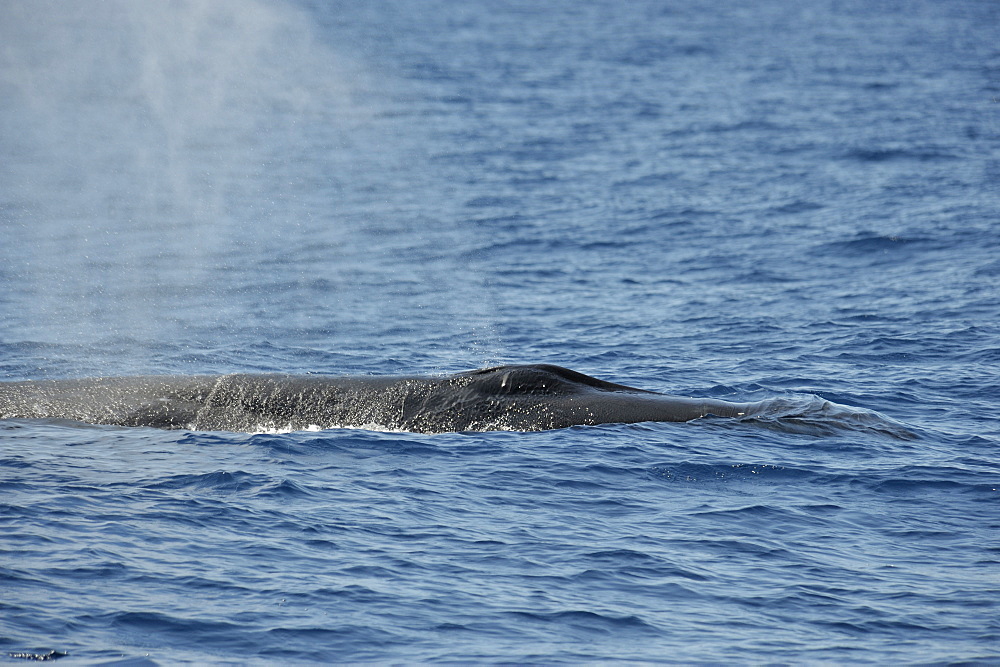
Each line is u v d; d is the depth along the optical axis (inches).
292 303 3895.2
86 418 2357.3
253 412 2348.7
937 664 1358.3
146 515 1736.0
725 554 1694.1
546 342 3319.4
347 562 1601.9
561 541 1717.5
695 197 5944.9
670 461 2096.5
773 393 2726.4
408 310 3779.5
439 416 2308.1
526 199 6053.2
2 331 3440.0
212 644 1352.1
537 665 1337.4
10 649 1302.9
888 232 4810.5
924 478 2041.1
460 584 1549.0
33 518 1692.9
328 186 6638.8
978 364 2977.4
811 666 1349.7
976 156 6781.5
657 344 3272.6
